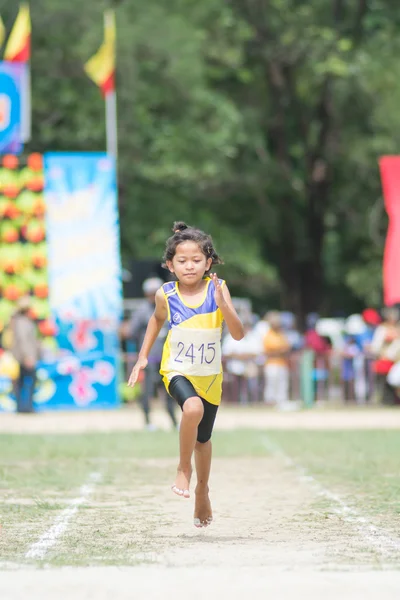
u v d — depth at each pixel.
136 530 15.74
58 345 50.53
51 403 50.28
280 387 49.94
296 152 84.81
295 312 83.12
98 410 50.28
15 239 50.00
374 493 20.19
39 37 67.88
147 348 15.33
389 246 51.50
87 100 68.50
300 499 19.44
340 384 50.12
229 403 50.16
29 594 10.77
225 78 80.38
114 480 22.72
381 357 49.62
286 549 13.85
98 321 50.78
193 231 15.02
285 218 82.06
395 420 41.34
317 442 30.81
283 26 79.12
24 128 51.34
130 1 70.44
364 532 15.44
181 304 14.97
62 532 15.50
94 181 50.19
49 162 50.12
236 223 80.56
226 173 73.44
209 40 74.75
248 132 78.00
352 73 76.44
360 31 80.94
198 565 12.53
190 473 14.60
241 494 20.22
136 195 72.69
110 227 50.19
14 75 50.19
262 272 76.88
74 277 50.16
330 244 91.06
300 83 81.06
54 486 21.77
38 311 50.09
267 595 10.66
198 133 70.56
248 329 50.75
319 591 10.83
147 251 71.44
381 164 51.97
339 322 81.38
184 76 70.19
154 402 51.50
